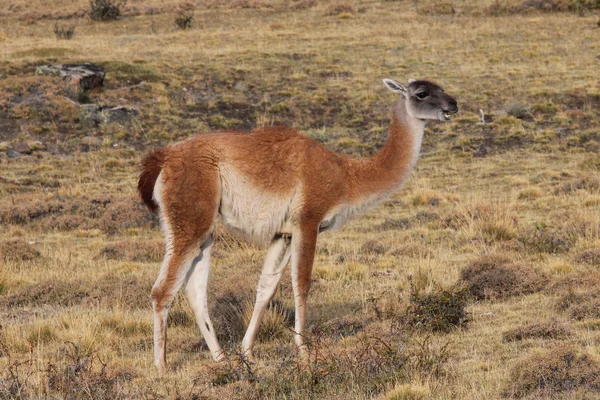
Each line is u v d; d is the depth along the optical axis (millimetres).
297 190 27797
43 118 93188
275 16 162000
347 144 89750
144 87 103875
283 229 28219
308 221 27938
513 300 35156
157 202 27266
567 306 32375
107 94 100562
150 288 41656
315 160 27938
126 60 113188
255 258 50312
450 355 27172
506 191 70562
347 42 128625
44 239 60312
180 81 106938
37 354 28844
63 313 36875
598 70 109188
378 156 29812
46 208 67188
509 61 115938
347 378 23797
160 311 26969
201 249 28250
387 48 124625
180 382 25484
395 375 23766
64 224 64250
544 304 33531
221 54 119938
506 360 26094
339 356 24969
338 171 28500
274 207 27750
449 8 154500
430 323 30797
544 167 79188
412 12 157125
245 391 23047
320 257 49438
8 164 82188
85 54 117188
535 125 92625
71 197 71438
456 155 85312
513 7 151375
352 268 44938
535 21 139625
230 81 108438
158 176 27172
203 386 24344
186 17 152875
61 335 32500
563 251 45688
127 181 78938
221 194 27500
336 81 109250
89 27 158250
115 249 54438
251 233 28156
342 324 31453
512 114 95875
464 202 66188
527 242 47750
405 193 71500
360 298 37969
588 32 129125
